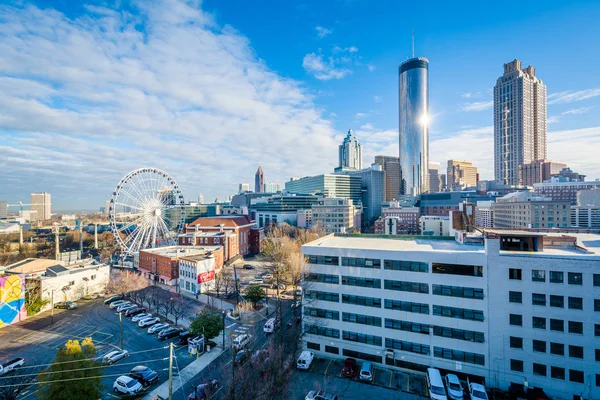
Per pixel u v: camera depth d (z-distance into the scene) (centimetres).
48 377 3080
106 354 4425
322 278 4547
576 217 13662
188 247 10206
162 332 5128
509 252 3791
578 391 3344
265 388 3372
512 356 3594
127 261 11250
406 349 4062
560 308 3431
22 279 6138
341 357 4403
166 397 3597
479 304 3719
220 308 6631
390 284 4159
